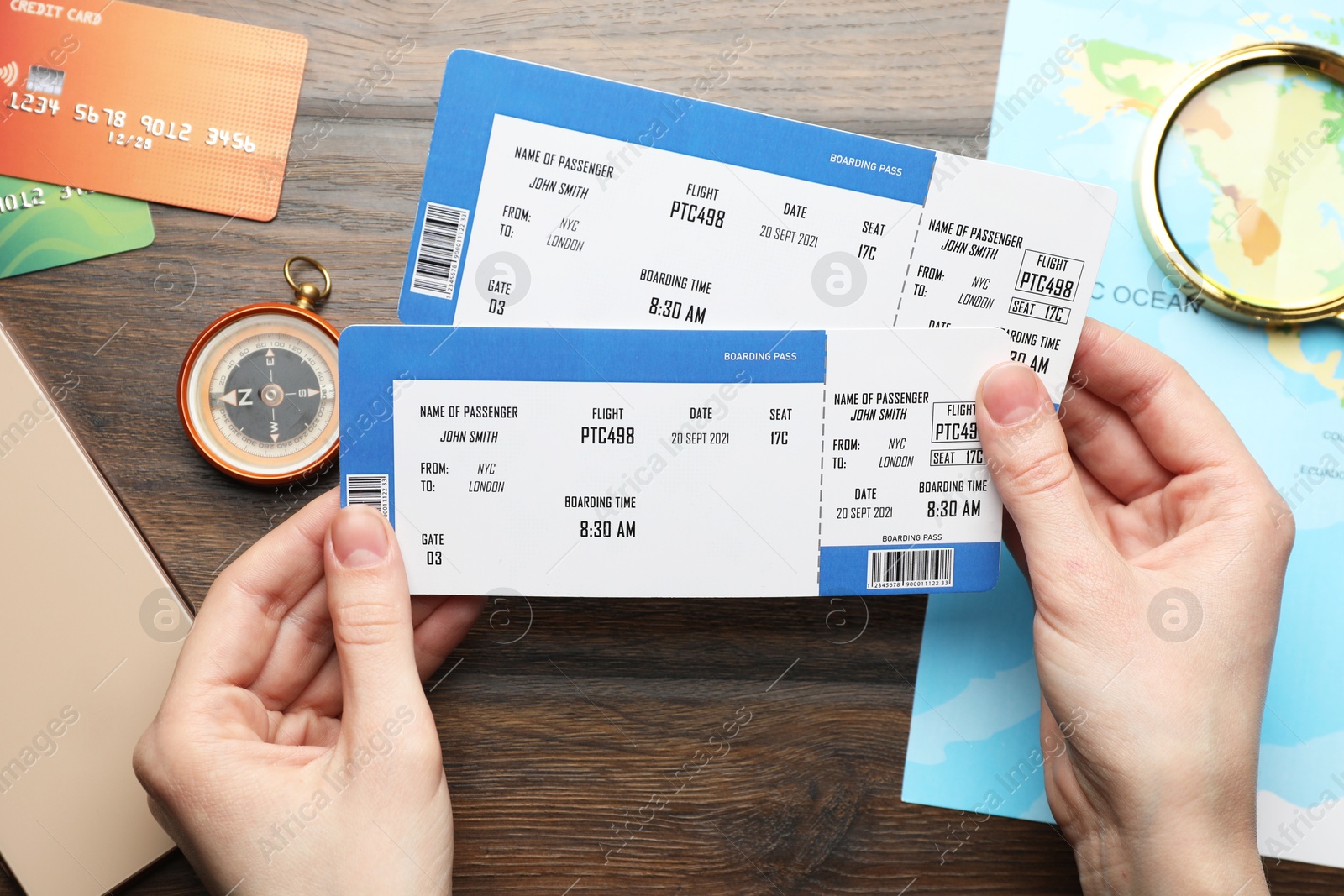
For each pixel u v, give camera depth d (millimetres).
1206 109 859
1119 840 702
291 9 864
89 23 855
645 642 858
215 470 851
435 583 743
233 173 860
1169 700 672
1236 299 837
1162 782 665
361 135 866
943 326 766
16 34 852
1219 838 667
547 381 743
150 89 859
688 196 761
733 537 755
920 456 756
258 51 860
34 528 822
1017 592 866
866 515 758
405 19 867
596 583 752
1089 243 765
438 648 802
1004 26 877
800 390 750
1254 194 858
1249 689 696
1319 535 859
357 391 734
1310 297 851
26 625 816
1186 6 881
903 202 764
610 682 855
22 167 857
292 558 738
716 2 867
